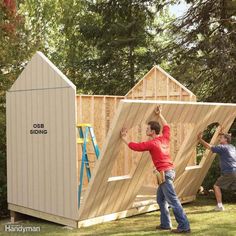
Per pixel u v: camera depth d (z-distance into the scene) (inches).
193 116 349.4
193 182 404.8
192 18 599.8
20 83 365.4
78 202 322.7
